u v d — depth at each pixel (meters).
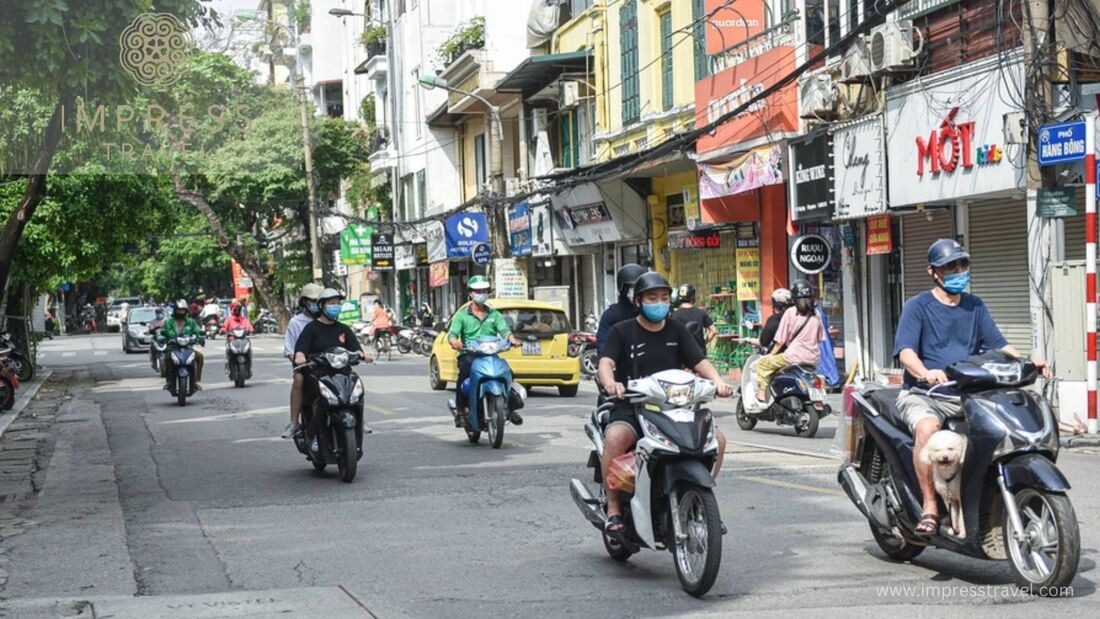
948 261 7.57
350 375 12.60
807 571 7.81
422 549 8.88
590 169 28.61
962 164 17.72
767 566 7.98
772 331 15.91
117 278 88.12
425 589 7.62
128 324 48.81
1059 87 15.78
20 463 15.24
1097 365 14.91
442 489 11.66
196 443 16.44
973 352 7.67
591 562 8.32
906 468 7.57
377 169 54.62
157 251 75.62
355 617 6.91
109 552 9.05
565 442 15.10
